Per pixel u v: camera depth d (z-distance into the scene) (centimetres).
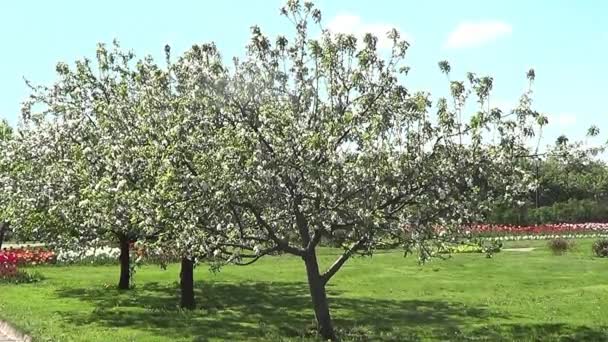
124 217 1520
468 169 1245
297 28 1376
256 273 2922
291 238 1558
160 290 2331
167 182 1227
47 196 1878
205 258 1477
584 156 1284
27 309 1814
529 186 1276
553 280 2638
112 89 2162
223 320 1694
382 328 1642
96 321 1628
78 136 2012
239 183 1180
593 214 6619
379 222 1241
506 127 1251
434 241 1350
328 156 1241
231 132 1243
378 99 1315
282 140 1225
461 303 2072
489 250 1391
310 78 1364
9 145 2117
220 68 1310
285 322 1705
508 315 1820
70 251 2017
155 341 1373
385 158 1245
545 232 5388
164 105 1507
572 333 1547
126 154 1452
